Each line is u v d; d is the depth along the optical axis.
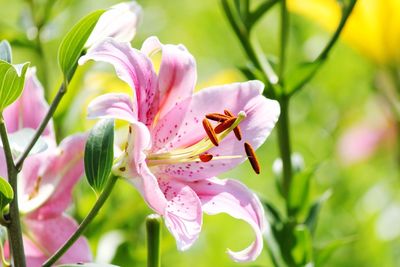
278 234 1.63
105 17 1.38
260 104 1.39
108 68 1.92
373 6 1.88
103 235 1.79
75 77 1.75
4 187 1.30
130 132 1.33
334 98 2.51
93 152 1.35
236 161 1.39
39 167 1.47
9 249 1.37
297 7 1.85
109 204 1.87
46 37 1.84
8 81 1.30
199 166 1.39
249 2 1.64
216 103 1.39
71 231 1.47
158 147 1.40
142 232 1.85
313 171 1.62
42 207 1.47
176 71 1.38
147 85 1.36
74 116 1.76
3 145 1.31
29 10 1.85
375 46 1.90
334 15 1.85
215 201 1.37
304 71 1.60
